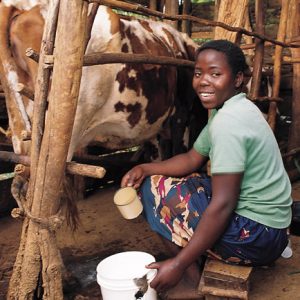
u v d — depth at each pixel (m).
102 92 2.62
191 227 2.00
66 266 2.67
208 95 1.91
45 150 1.85
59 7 1.76
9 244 3.03
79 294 2.35
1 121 3.52
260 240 1.96
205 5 5.64
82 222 3.39
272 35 5.55
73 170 1.93
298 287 2.35
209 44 1.89
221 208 1.82
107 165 3.70
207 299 2.04
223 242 1.98
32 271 2.03
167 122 3.76
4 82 2.35
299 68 4.42
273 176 1.95
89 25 1.89
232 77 1.89
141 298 1.88
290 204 2.06
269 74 4.11
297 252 2.74
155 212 2.08
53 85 1.79
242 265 2.05
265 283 2.39
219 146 1.82
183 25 5.31
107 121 2.82
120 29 2.79
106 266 1.99
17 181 2.06
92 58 1.94
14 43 2.30
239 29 3.01
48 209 1.94
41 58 1.83
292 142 4.52
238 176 1.82
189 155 2.30
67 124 1.82
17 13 2.30
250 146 1.85
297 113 4.48
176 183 2.07
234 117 1.83
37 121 1.90
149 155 4.12
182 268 1.84
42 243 1.97
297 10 4.45
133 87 2.82
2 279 2.52
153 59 2.41
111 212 3.61
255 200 1.94
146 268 1.88
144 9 2.21
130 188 2.06
